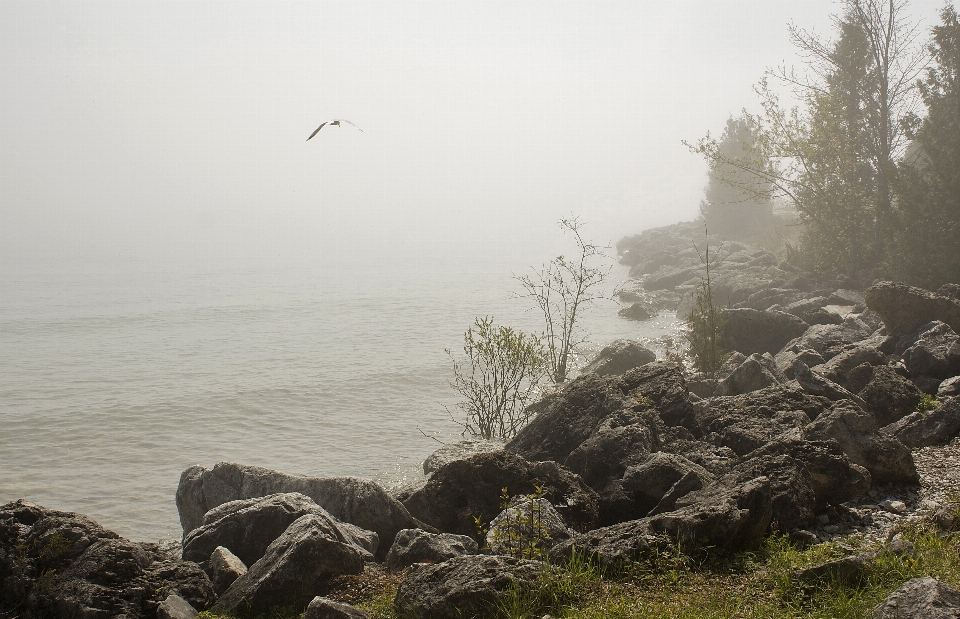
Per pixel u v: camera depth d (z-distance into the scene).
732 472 10.40
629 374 15.14
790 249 47.34
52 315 53.69
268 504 10.90
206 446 22.36
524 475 11.18
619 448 11.92
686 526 8.67
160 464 20.92
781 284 41.31
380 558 10.82
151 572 9.13
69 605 8.49
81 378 32.03
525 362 21.06
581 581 8.09
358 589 9.08
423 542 9.73
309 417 25.19
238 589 9.12
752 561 8.48
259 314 52.81
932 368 18.39
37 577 8.90
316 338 41.50
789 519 9.53
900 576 7.56
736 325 27.19
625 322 43.91
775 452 11.05
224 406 26.73
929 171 34.25
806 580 7.61
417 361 33.62
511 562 8.20
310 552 9.14
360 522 11.32
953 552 8.19
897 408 15.95
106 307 58.44
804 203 40.12
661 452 11.64
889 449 11.75
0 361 36.34
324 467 20.08
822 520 10.19
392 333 42.78
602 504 11.07
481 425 20.95
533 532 9.37
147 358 36.66
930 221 32.88
